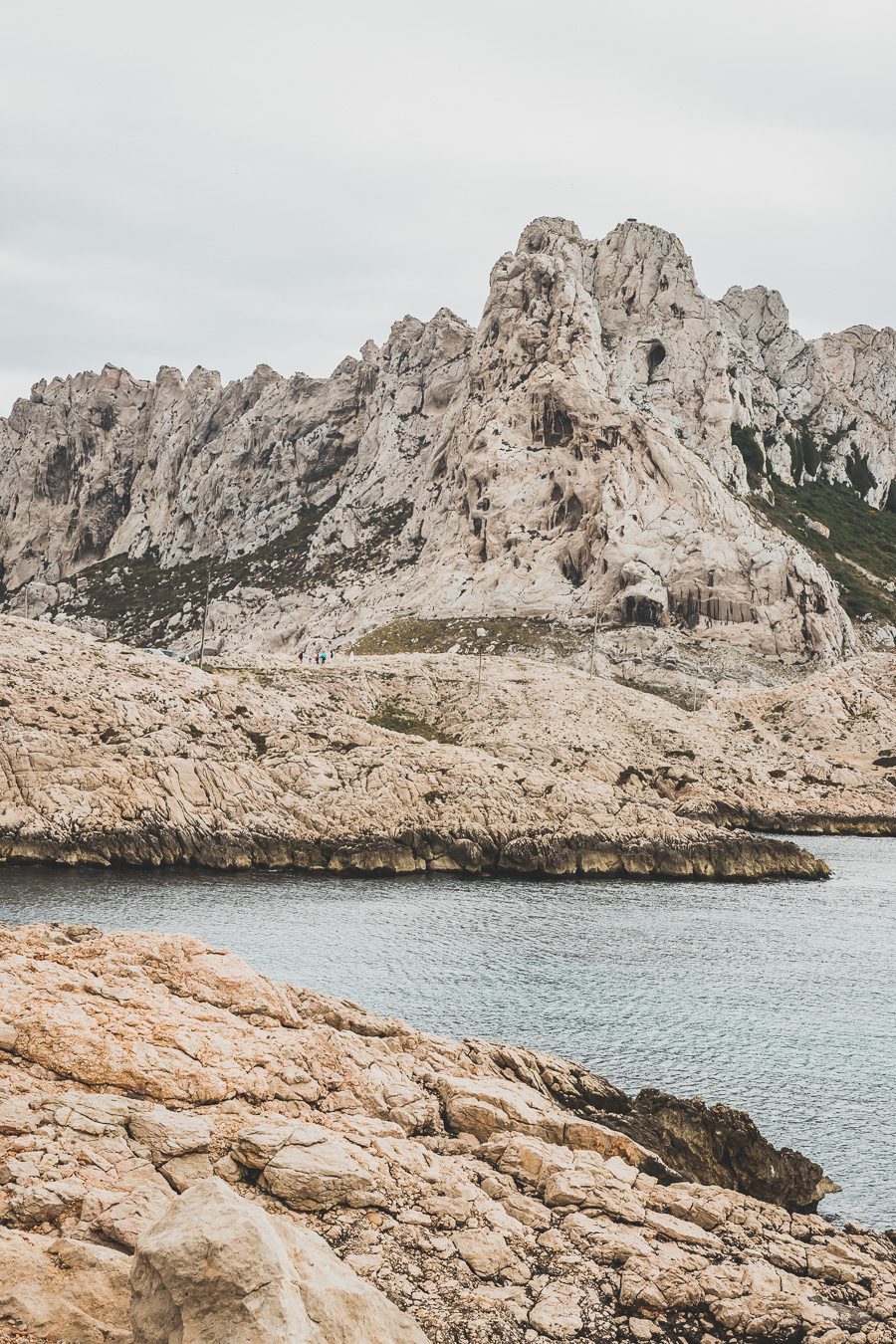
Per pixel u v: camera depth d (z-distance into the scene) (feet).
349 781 341.41
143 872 287.69
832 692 547.49
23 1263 61.16
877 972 227.20
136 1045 84.23
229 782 322.34
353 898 276.41
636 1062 163.22
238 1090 83.46
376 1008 182.50
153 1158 73.26
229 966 100.68
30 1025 82.99
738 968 225.56
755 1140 116.78
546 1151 86.69
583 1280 73.20
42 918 228.43
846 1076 160.56
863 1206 120.57
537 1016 182.80
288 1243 61.98
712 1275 76.28
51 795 294.87
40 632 377.09
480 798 343.26
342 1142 79.46
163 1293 56.85
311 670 453.99
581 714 450.71
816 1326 73.31
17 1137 72.02
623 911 280.92
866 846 426.51
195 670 386.93
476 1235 75.00
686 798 422.41
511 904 281.74
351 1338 58.95
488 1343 66.49
